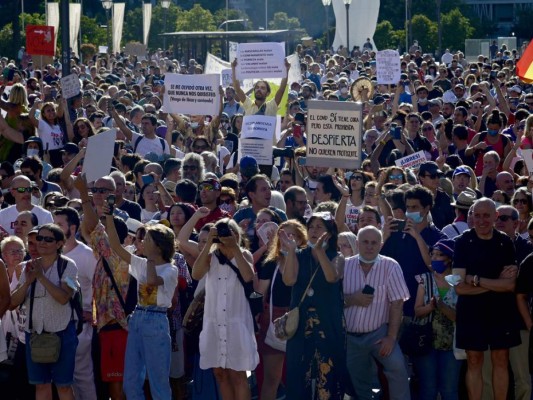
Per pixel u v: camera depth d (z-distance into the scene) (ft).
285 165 61.98
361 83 82.99
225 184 47.42
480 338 37.47
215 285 37.01
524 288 37.17
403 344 39.06
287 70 64.49
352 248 40.65
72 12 209.05
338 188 44.98
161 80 133.39
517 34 405.18
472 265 37.47
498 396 38.32
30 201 45.68
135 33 279.90
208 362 37.06
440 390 39.50
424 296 39.06
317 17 355.15
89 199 39.32
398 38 283.18
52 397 39.19
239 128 70.90
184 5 401.08
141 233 39.45
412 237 39.88
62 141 66.49
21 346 39.29
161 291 36.65
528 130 57.06
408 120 67.00
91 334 39.73
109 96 89.51
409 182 48.85
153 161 58.85
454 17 295.28
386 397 39.19
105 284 38.52
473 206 37.63
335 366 36.50
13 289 39.52
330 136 46.06
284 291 38.27
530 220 40.24
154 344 36.60
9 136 65.51
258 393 39.93
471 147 65.77
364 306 37.70
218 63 95.76
